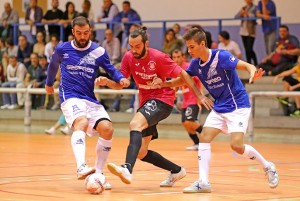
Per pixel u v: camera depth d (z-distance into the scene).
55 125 21.53
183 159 13.09
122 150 15.37
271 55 21.95
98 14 26.28
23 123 24.08
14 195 7.48
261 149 16.16
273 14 22.75
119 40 24.55
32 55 24.25
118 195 7.65
